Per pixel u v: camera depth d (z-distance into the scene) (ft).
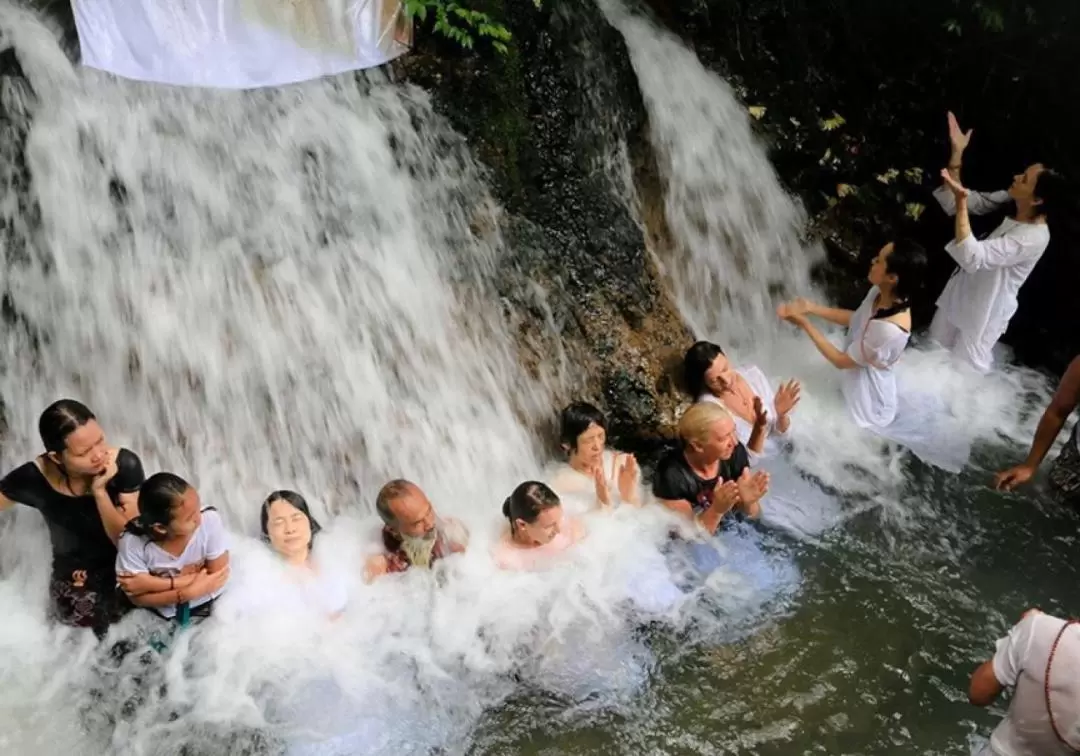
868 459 18.52
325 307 16.44
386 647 13.94
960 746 13.39
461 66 17.97
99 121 15.43
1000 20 21.26
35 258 14.94
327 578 14.46
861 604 15.56
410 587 14.66
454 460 16.70
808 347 21.02
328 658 13.66
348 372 16.40
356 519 15.89
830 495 17.66
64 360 15.06
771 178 22.40
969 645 14.94
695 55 22.18
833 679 14.28
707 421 15.67
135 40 15.52
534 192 18.57
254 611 13.87
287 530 14.07
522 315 17.88
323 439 16.12
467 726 13.20
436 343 17.11
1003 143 22.36
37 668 13.30
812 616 15.28
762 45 22.71
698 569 15.67
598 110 19.51
